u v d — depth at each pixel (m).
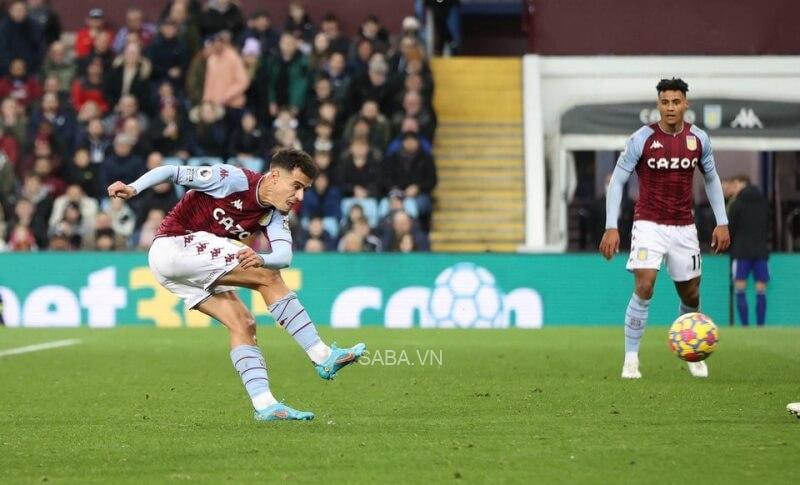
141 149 69.44
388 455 21.62
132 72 73.44
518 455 21.56
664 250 35.53
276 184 25.47
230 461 21.11
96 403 30.14
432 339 52.72
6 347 48.78
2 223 70.12
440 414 27.41
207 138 70.44
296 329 26.03
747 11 79.38
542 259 64.56
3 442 23.47
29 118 72.62
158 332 58.06
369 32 74.25
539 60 79.56
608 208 35.84
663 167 35.12
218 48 72.12
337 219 68.75
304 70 72.56
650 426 25.20
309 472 20.05
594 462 20.83
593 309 64.56
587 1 80.06
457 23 90.19
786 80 78.56
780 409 28.03
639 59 79.44
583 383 34.25
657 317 64.06
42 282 65.19
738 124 78.25
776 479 19.31
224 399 30.94
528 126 77.25
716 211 36.00
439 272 64.38
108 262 65.06
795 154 80.38
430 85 72.62
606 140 79.25
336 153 69.62
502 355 44.38
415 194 69.00
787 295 64.69
